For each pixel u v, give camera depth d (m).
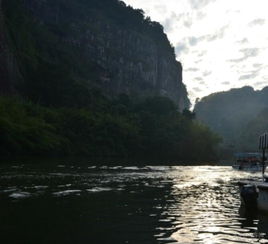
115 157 102.06
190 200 23.78
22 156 75.94
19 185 28.48
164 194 26.58
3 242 12.44
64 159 75.44
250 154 77.19
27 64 138.88
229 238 13.72
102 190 27.48
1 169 42.91
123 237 13.47
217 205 21.86
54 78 136.50
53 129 95.75
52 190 26.25
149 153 127.00
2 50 113.94
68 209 18.89
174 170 57.50
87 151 101.56
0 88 107.31
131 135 121.12
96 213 18.02
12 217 16.50
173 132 136.00
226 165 87.56
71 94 135.62
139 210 19.27
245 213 19.14
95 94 158.00
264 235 14.30
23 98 119.94
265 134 23.45
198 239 13.41
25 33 156.12
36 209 18.61
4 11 144.62
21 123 86.56
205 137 138.00
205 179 42.25
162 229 14.88
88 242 12.71
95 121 116.50
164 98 166.00
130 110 156.12
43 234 13.60
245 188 20.17
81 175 39.47
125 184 32.78
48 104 131.62
